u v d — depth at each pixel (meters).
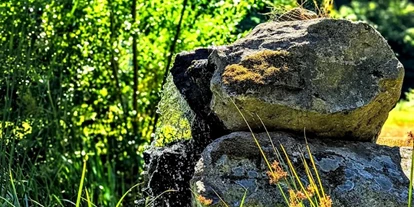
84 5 5.21
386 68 2.69
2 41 4.48
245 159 2.58
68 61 5.16
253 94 2.60
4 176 3.46
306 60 2.64
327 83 2.64
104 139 5.46
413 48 25.70
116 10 5.31
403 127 7.38
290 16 3.21
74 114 5.06
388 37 26.55
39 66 4.74
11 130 3.98
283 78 2.62
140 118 5.57
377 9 29.09
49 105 4.80
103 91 5.37
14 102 4.42
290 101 2.60
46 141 4.62
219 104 2.72
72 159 4.88
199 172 2.57
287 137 2.65
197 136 2.95
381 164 2.61
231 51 2.76
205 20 5.38
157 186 3.01
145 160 3.23
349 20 2.71
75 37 5.20
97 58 5.35
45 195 4.14
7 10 4.61
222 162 2.57
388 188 2.51
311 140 2.67
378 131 2.87
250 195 2.49
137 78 5.51
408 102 10.16
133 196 4.93
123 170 5.45
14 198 3.10
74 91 5.30
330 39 2.68
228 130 2.79
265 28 2.84
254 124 2.69
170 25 5.45
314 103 2.60
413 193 2.49
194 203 2.61
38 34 4.91
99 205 4.63
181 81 3.02
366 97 2.65
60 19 5.07
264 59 2.67
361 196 2.48
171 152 3.00
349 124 2.69
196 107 2.93
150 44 5.51
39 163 4.41
